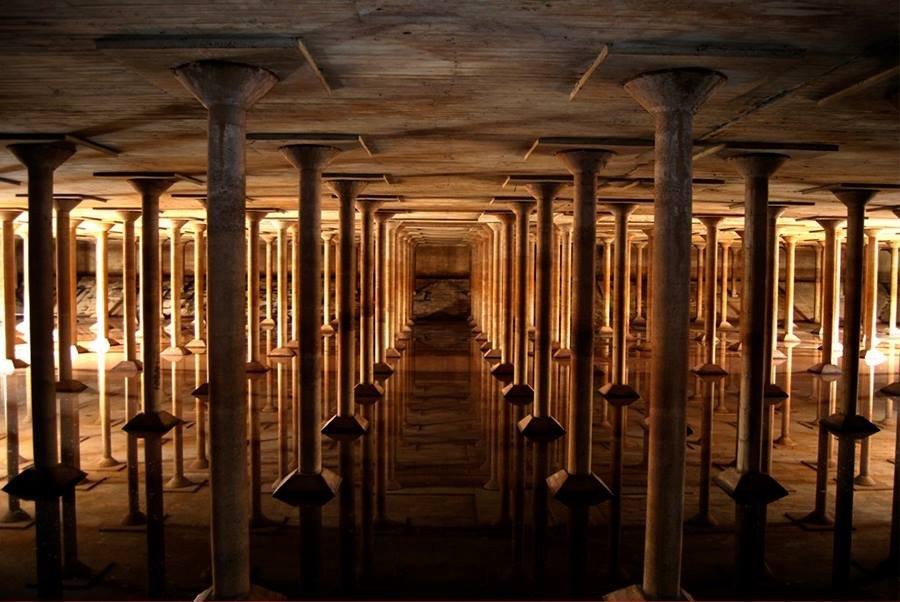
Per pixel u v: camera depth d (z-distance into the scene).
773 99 7.76
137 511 9.82
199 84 6.54
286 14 5.35
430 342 30.41
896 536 9.16
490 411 16.42
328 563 8.18
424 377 21.11
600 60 6.27
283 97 7.80
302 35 5.83
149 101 8.09
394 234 26.78
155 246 14.67
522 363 18.00
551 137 10.09
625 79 6.90
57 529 9.16
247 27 5.66
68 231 18.25
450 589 7.52
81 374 21.31
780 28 5.59
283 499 10.39
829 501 10.54
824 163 12.34
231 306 6.84
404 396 18.16
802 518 9.81
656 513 7.08
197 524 9.34
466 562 8.23
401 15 5.36
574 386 10.95
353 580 7.72
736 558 8.45
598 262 44.59
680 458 7.07
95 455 12.60
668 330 7.02
